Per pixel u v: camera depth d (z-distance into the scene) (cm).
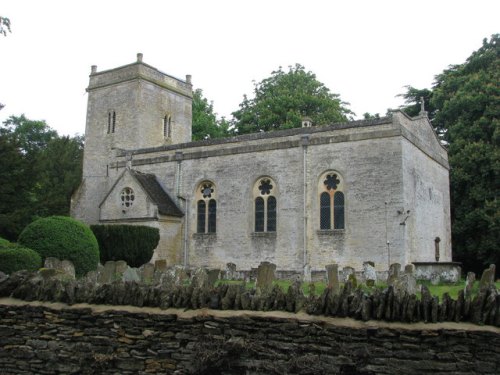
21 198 3562
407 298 859
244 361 902
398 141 2920
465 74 4672
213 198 3541
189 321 949
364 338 849
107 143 4459
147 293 1025
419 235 3100
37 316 1079
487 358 791
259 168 3362
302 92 5816
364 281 2312
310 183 3159
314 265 3080
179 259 3553
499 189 3903
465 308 844
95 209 4375
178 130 4728
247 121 5919
